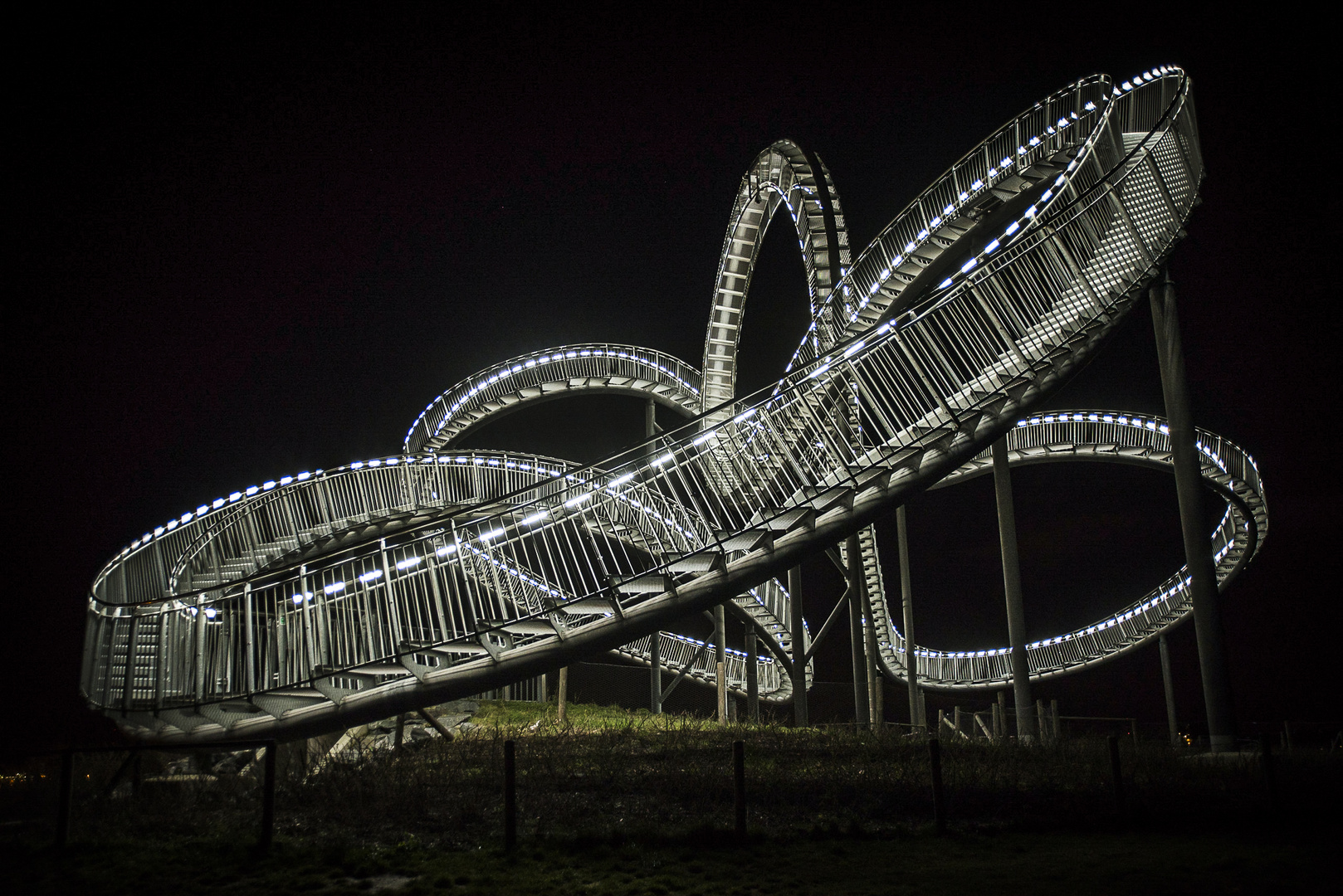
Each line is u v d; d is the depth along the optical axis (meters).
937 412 14.79
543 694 29.83
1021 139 23.17
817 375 14.96
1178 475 16.84
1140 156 16.77
